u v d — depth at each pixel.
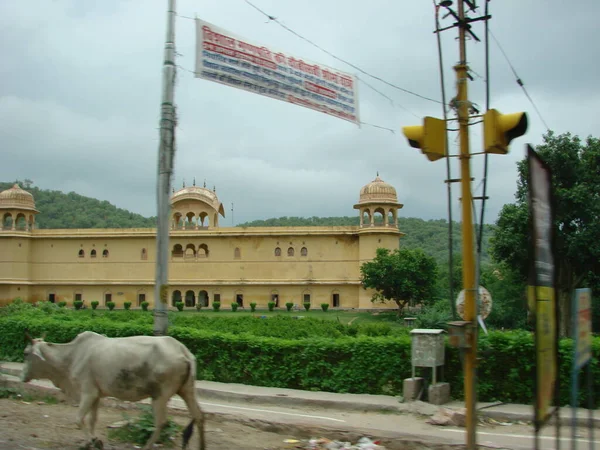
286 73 9.16
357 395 11.39
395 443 8.12
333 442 8.23
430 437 8.26
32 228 64.75
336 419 9.83
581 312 5.90
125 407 10.30
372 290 56.81
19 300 30.36
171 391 7.09
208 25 8.45
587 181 32.16
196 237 61.16
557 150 31.98
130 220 145.00
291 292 59.66
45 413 9.71
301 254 59.81
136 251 62.22
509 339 10.59
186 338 13.49
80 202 152.38
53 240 63.75
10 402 10.69
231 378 13.02
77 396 7.57
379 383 11.53
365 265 51.72
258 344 12.72
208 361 13.32
